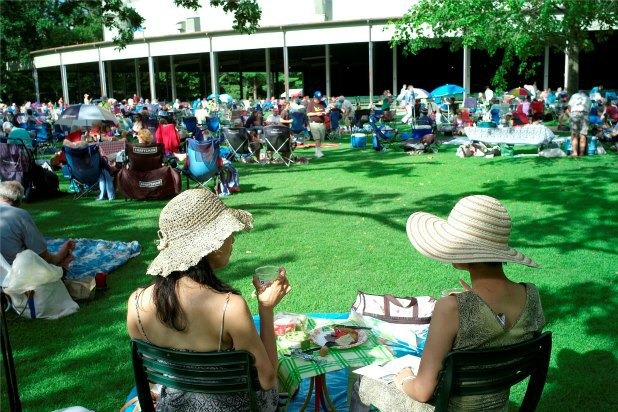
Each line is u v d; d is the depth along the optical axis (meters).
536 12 13.04
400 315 3.85
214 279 2.20
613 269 5.71
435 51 42.47
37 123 19.77
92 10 13.59
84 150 9.80
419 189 10.15
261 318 2.40
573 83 18.36
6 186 5.18
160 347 2.15
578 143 13.46
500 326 2.13
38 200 10.16
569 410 3.39
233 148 13.90
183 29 36.06
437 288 5.34
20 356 4.24
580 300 4.96
